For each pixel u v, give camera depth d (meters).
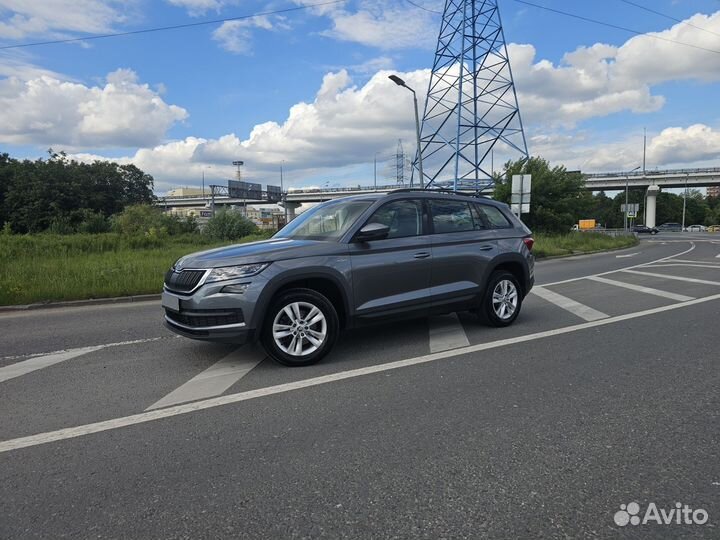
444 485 2.76
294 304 4.83
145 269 12.36
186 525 2.44
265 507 2.58
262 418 3.72
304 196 102.00
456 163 39.16
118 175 74.50
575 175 34.25
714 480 2.78
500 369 4.81
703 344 5.67
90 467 3.03
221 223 35.34
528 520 2.44
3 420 3.77
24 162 65.81
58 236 23.52
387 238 5.46
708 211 122.75
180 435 3.46
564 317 7.29
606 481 2.79
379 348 5.60
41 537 2.36
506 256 6.45
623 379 4.48
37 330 7.32
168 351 5.70
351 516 2.49
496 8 38.69
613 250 29.28
